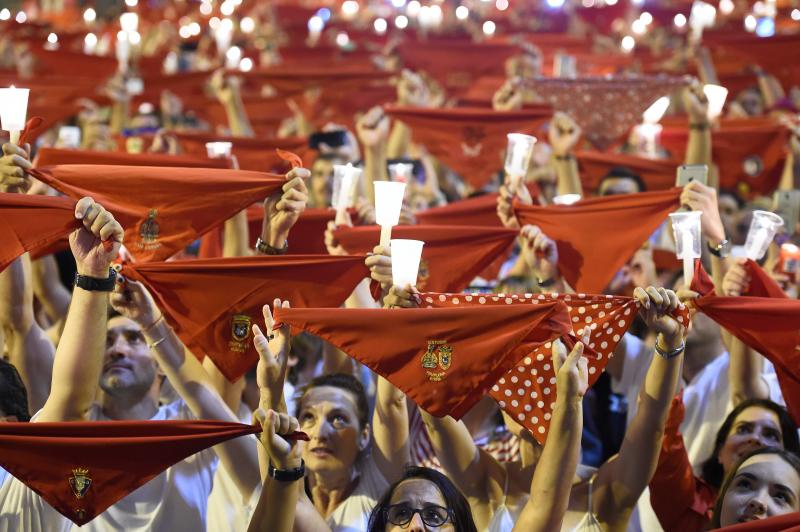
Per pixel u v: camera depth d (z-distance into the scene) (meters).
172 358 8.43
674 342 7.98
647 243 11.74
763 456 8.38
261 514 7.21
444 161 14.57
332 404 9.02
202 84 21.33
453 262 10.23
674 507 9.05
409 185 14.17
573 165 12.95
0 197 7.73
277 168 14.80
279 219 8.77
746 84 22.17
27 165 8.45
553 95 14.42
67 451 7.24
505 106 14.77
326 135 13.80
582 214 10.16
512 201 10.32
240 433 7.26
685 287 8.59
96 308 7.78
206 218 8.66
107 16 37.28
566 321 7.61
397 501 7.73
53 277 11.52
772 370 11.12
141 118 19.70
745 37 20.08
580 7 33.22
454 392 7.64
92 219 7.70
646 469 8.23
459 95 21.86
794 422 9.38
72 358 7.75
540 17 33.53
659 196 10.08
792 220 11.77
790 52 19.95
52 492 7.29
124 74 20.91
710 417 10.71
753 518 8.23
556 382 7.55
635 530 9.93
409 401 10.25
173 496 8.88
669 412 8.97
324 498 9.15
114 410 9.45
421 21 29.28
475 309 7.61
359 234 9.96
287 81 19.20
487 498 8.62
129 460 7.29
